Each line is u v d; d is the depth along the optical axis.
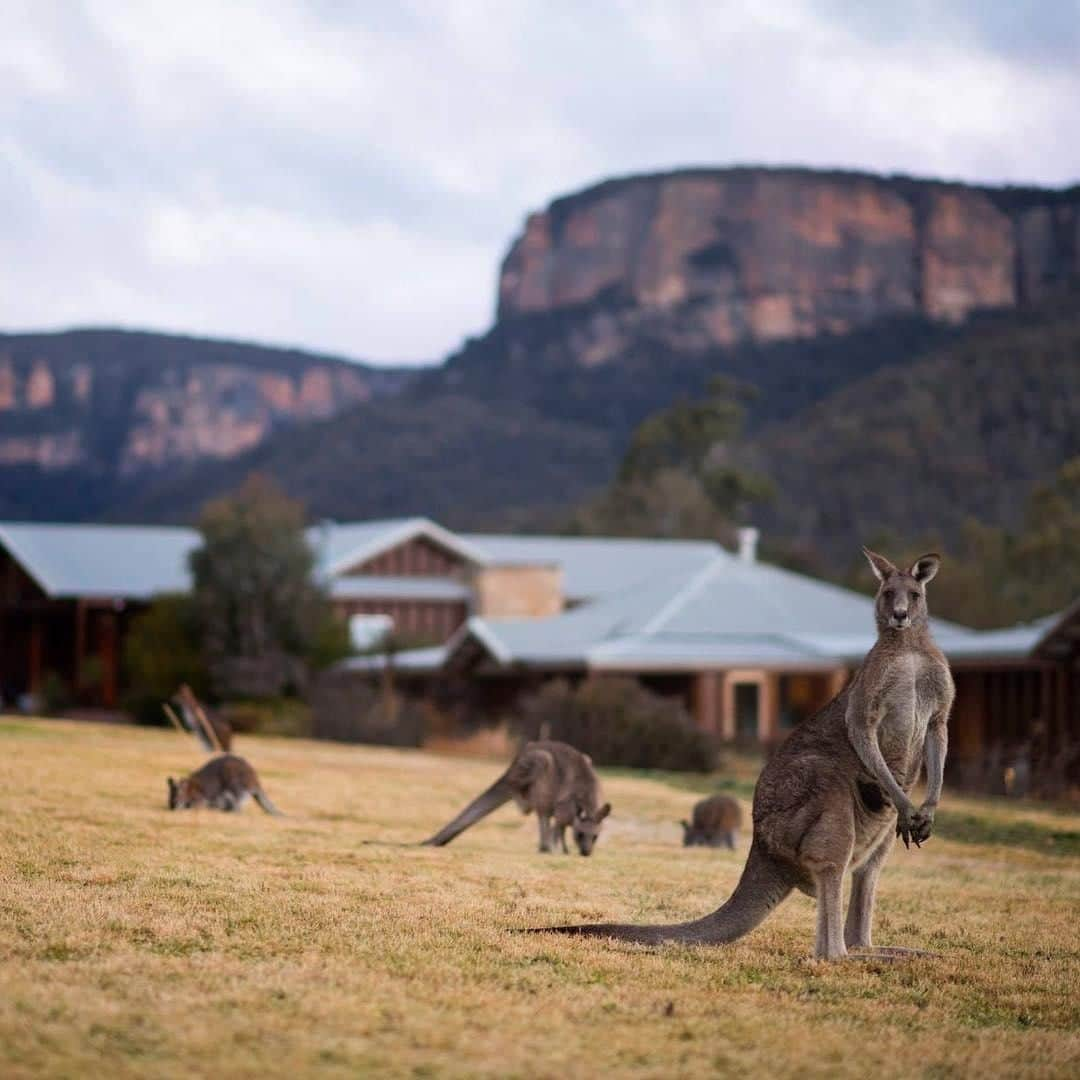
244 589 44.25
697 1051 6.93
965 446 143.88
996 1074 6.77
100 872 10.88
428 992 7.71
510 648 41.28
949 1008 8.09
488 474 199.62
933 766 8.84
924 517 135.25
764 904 9.18
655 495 108.19
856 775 8.98
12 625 62.72
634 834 17.78
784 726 43.28
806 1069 6.73
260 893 10.36
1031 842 18.30
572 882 12.14
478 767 27.36
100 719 49.00
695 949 9.09
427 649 52.78
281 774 21.80
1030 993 8.53
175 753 23.20
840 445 146.62
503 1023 7.21
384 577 61.66
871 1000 8.16
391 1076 6.27
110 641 56.00
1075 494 87.00
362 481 199.75
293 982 7.71
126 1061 6.22
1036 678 35.22
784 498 140.12
